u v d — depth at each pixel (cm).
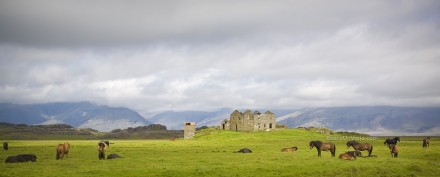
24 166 5922
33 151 9650
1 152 9288
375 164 6391
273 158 7006
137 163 6266
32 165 6075
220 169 5581
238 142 14450
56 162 6525
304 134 18450
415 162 6769
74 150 10006
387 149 9944
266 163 6159
